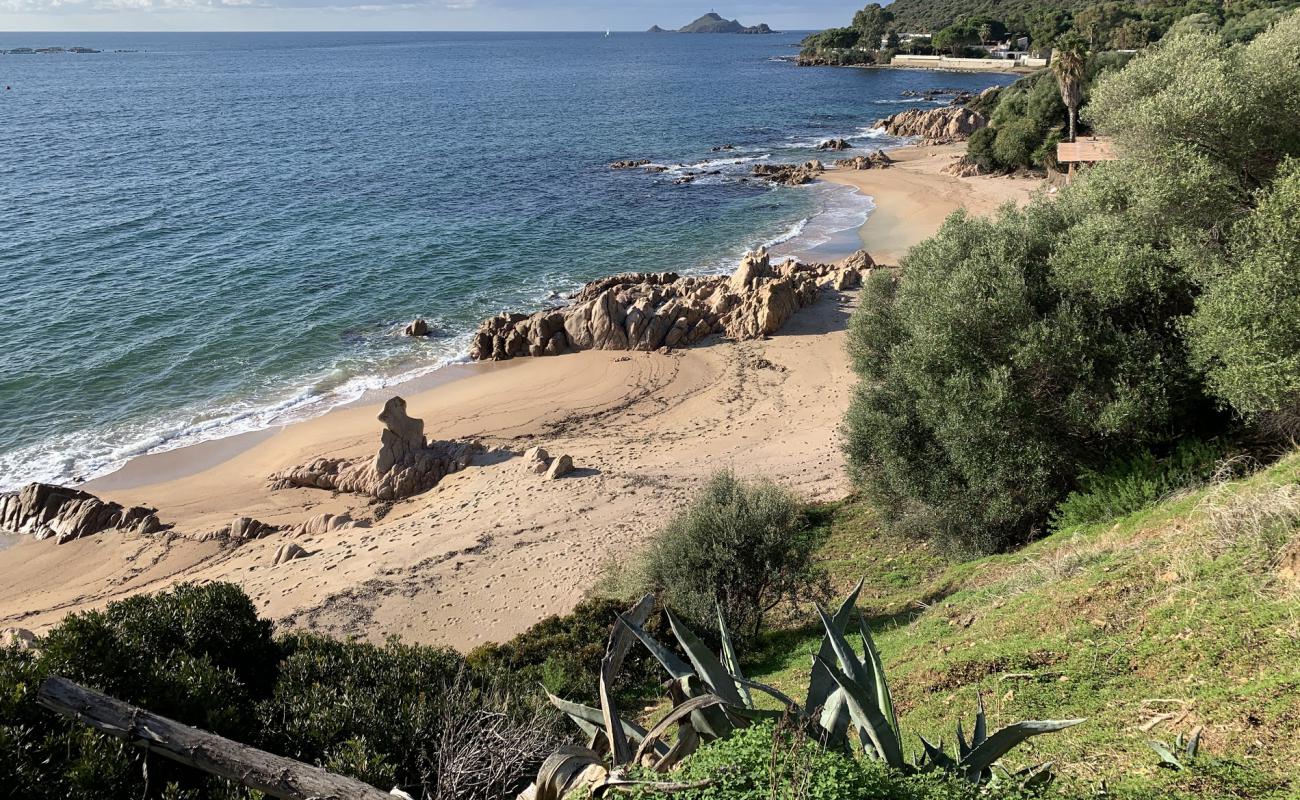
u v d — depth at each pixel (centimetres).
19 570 2584
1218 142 1870
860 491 2370
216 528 2809
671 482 2817
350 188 7806
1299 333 1379
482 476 3025
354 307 4812
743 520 1784
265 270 5331
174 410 3603
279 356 4156
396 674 1211
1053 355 1698
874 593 1823
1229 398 1477
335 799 550
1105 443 1800
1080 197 2070
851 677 493
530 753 988
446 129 11875
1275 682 725
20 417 3469
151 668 989
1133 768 684
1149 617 966
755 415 3441
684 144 10562
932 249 2247
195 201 7100
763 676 1535
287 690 1098
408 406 3709
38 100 15875
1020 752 777
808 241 6162
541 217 6862
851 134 11381
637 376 3947
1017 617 1146
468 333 4519
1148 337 1725
